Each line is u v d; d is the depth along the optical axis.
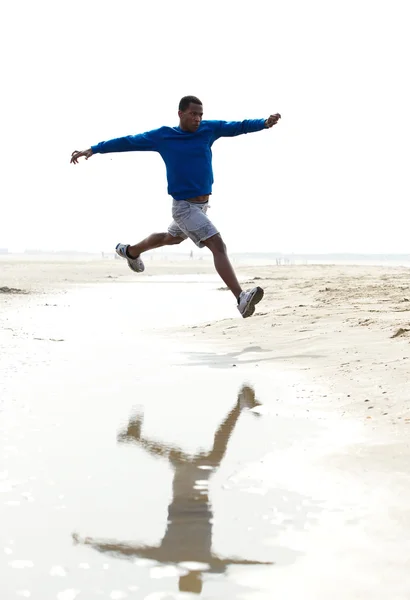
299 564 1.76
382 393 3.80
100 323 8.53
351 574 1.70
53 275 28.19
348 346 5.58
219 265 5.54
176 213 5.59
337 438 3.00
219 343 6.47
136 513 2.12
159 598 1.58
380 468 2.54
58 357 5.50
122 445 2.91
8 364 5.07
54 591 1.61
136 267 6.33
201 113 5.43
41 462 2.64
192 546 1.87
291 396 3.96
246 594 1.60
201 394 4.02
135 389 4.17
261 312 9.05
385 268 40.34
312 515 2.10
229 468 2.60
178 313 10.21
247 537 1.94
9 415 3.42
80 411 3.54
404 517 2.07
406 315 7.14
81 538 1.92
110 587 1.63
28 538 1.92
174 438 3.03
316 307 9.03
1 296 13.59
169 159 5.48
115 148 5.43
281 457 2.73
